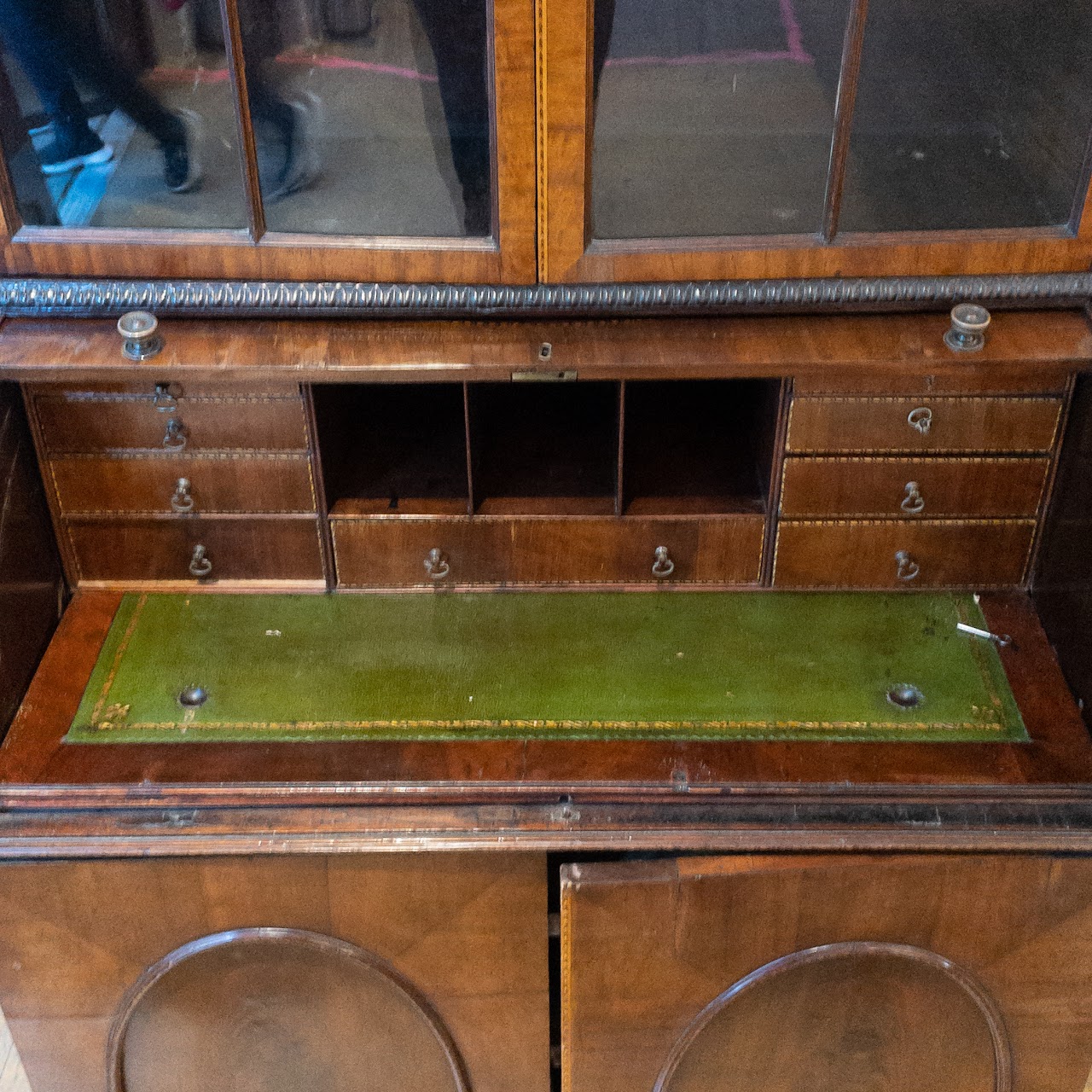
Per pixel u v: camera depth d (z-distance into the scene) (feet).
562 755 4.76
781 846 4.50
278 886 4.66
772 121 4.47
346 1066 5.33
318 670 5.12
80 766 4.74
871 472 5.14
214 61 4.39
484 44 4.31
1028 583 5.42
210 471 5.20
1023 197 4.68
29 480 5.15
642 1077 5.18
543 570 5.44
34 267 4.87
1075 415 4.95
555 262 4.76
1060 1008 5.02
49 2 4.28
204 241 4.78
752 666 5.12
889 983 4.91
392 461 5.56
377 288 4.82
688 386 5.99
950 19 4.27
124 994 4.98
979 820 4.55
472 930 4.79
